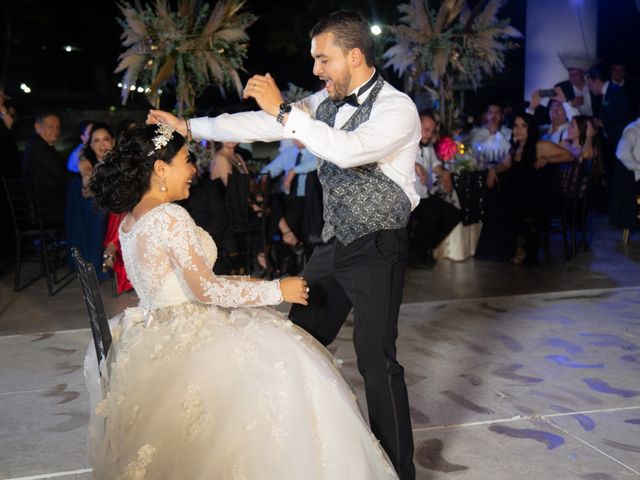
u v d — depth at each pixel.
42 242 6.91
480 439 3.64
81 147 8.38
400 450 2.89
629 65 16.62
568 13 12.68
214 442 2.45
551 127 10.02
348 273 2.96
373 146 2.71
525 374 4.53
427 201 7.95
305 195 7.16
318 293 3.11
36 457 3.52
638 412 3.95
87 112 19.22
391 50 8.69
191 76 7.14
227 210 6.89
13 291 7.07
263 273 7.42
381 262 2.91
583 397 4.16
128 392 2.55
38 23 20.59
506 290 6.79
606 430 3.73
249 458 2.45
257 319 2.87
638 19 16.41
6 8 19.16
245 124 3.26
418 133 2.97
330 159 2.69
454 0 8.38
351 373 4.53
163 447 2.46
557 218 10.17
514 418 3.88
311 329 3.13
